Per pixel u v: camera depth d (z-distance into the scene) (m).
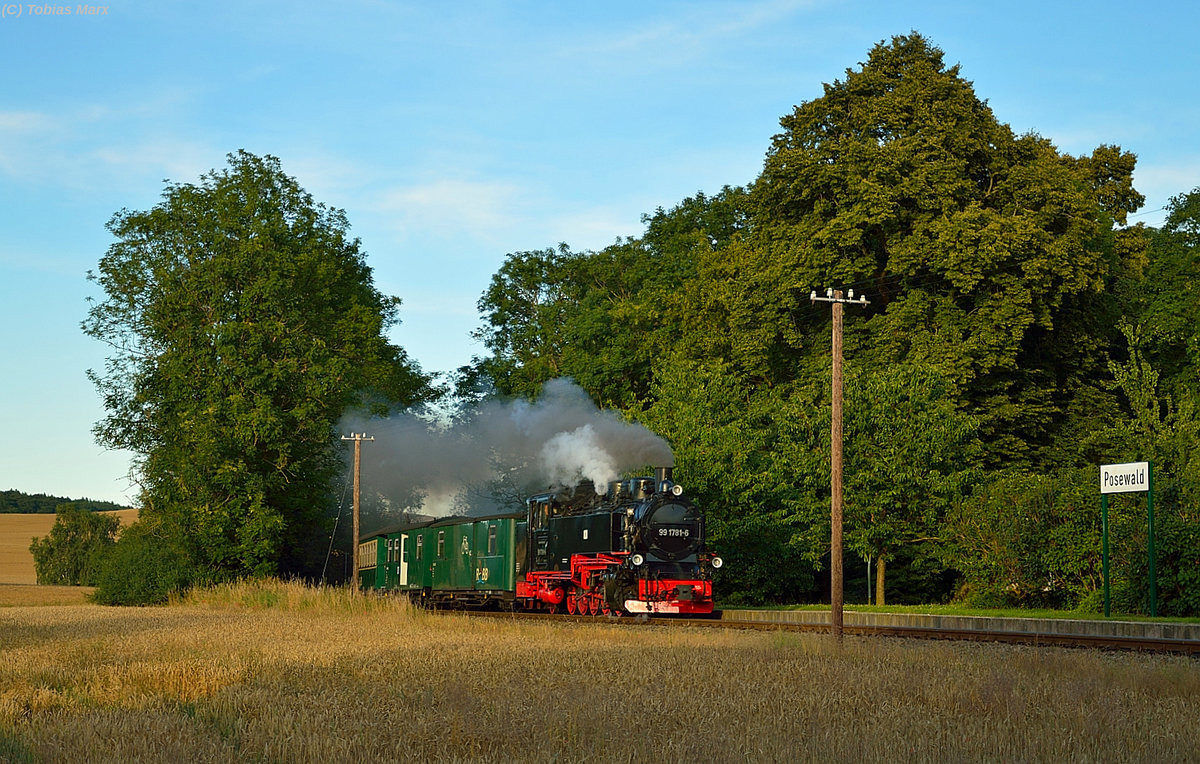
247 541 39.91
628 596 29.70
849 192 38.00
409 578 43.94
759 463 35.72
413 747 9.59
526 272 59.84
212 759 9.03
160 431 44.38
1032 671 13.89
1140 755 8.90
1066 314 39.03
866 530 31.53
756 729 9.94
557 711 10.87
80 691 12.99
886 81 40.53
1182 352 42.50
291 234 48.19
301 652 17.25
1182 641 18.27
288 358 42.44
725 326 44.84
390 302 57.94
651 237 57.81
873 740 9.29
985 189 39.81
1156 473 27.66
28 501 176.12
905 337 36.56
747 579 35.94
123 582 40.78
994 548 29.44
